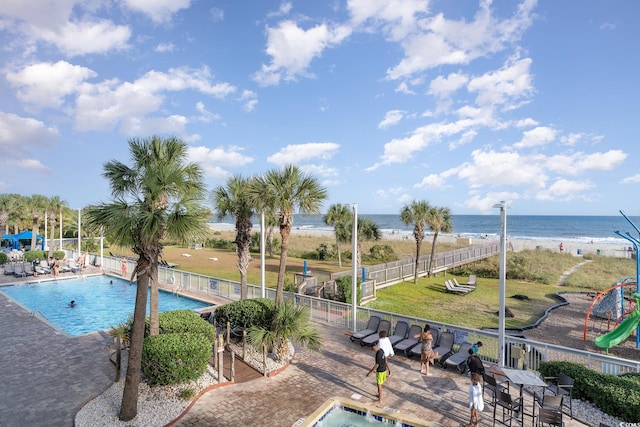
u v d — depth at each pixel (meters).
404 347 11.81
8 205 43.78
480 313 19.17
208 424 7.87
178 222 7.94
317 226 114.44
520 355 10.77
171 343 9.20
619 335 12.80
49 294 23.75
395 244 54.81
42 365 10.95
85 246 41.91
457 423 8.04
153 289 10.54
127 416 7.79
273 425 7.87
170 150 9.58
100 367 10.80
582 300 22.97
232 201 15.75
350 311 15.30
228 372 10.51
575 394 9.01
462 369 10.73
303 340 11.22
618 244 56.56
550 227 115.44
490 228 114.62
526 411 8.63
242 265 16.16
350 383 10.05
